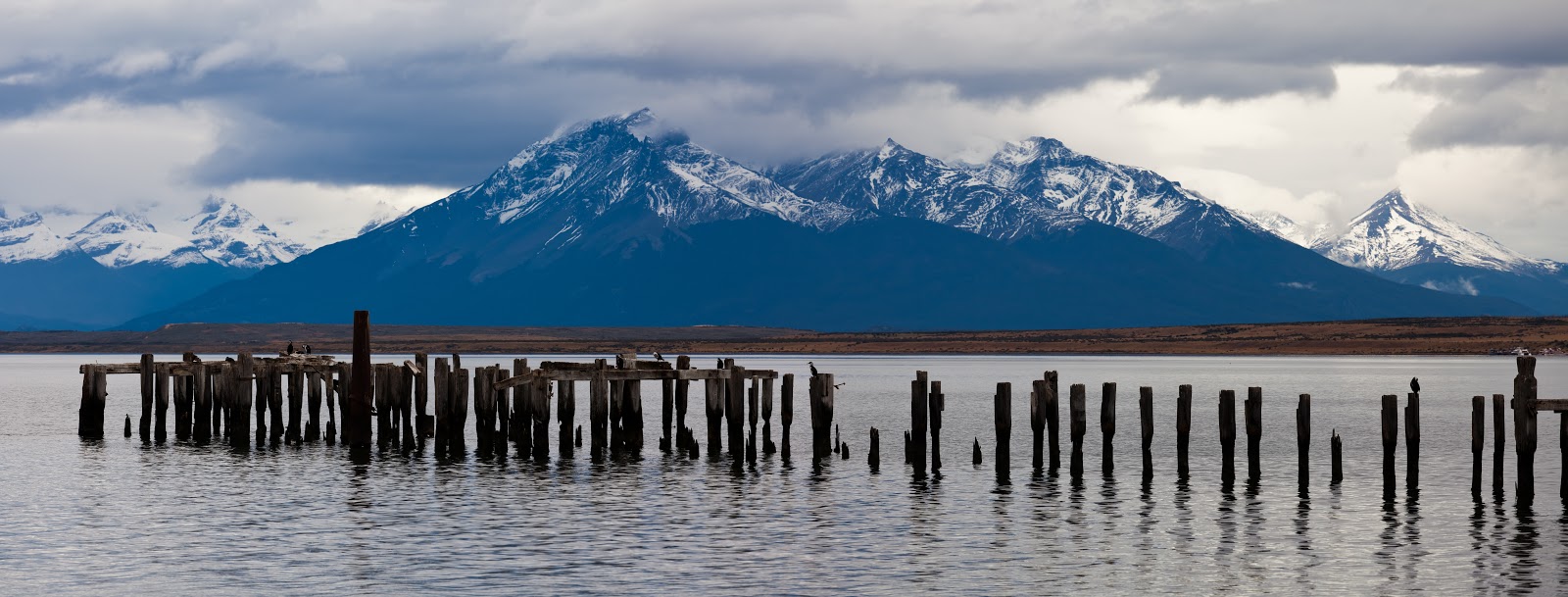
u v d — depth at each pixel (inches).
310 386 3772.1
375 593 2122.3
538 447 3366.1
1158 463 3444.9
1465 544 2418.8
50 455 3577.8
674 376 3346.5
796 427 4569.4
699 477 3142.2
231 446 3666.3
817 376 3267.7
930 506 2785.4
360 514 2723.9
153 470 3299.7
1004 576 2207.2
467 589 2144.4
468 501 2856.8
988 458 3560.5
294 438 3742.6
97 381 3873.0
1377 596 2094.0
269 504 2832.2
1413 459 2810.0
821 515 2699.3
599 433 3390.7
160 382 3818.9
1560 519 2620.6
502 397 3489.2
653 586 2155.5
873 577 2203.5
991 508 2760.8
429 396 6151.6
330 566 2287.2
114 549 2410.2
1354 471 3289.9
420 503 2834.6
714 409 3368.6
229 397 3902.6
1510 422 4763.8
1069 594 2111.2
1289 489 2970.0
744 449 3523.6
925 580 2185.0
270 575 2223.2
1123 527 2566.4
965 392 6791.3
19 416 5113.2
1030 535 2503.7
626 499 2874.0
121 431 4269.2
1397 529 2539.4
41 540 2484.0
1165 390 7155.5
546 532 2541.8
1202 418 5004.9
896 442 4033.0
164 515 2721.5
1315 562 2300.7
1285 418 5024.6
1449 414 5152.6
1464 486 3004.4
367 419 3523.6
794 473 3201.3
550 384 3403.1
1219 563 2298.2
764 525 2596.0
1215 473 3221.0
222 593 2122.3
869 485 3034.0
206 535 2522.1
